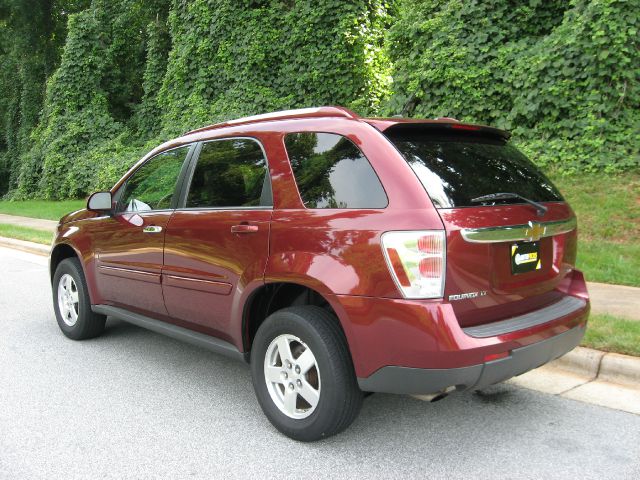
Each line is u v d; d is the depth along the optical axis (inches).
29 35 1087.0
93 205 184.9
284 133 143.8
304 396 130.4
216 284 149.9
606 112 331.3
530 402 153.6
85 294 210.7
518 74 369.4
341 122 133.6
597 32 322.7
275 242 134.2
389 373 115.6
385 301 114.2
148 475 120.3
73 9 1091.9
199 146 168.1
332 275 121.2
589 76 335.3
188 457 128.0
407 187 117.0
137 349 209.2
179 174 170.9
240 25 599.5
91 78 861.8
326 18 530.0
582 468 119.8
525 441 132.1
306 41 553.9
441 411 149.3
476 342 112.2
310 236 127.3
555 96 346.3
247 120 157.9
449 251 112.0
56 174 829.2
